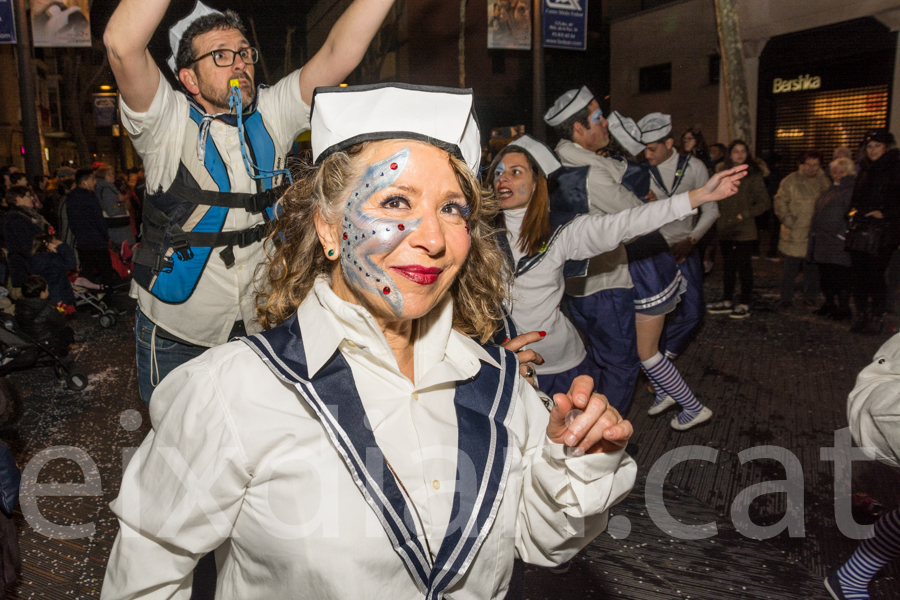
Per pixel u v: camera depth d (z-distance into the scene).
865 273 6.52
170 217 2.05
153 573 1.05
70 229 7.86
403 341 1.19
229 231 2.08
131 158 32.19
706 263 9.52
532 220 2.84
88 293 7.71
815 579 2.87
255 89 2.16
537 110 11.46
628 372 3.38
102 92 22.17
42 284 5.45
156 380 2.14
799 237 7.64
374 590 1.02
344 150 1.08
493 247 1.36
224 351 1.11
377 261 1.04
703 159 7.08
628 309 3.36
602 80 22.47
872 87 12.45
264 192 2.13
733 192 2.69
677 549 3.09
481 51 21.83
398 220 1.03
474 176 1.12
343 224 1.06
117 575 1.07
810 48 13.50
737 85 11.64
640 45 18.66
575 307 3.46
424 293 1.05
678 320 4.80
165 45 11.43
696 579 2.88
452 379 1.14
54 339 5.45
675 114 17.89
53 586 2.86
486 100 22.09
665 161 5.21
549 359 3.05
